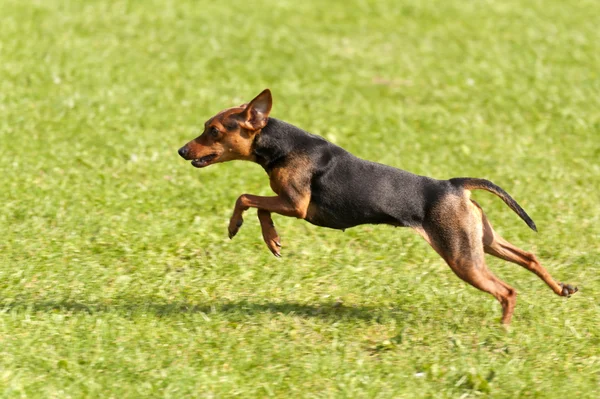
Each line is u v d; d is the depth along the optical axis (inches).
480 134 725.3
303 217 401.4
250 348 381.1
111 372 354.9
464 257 390.0
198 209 560.7
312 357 372.5
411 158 666.2
